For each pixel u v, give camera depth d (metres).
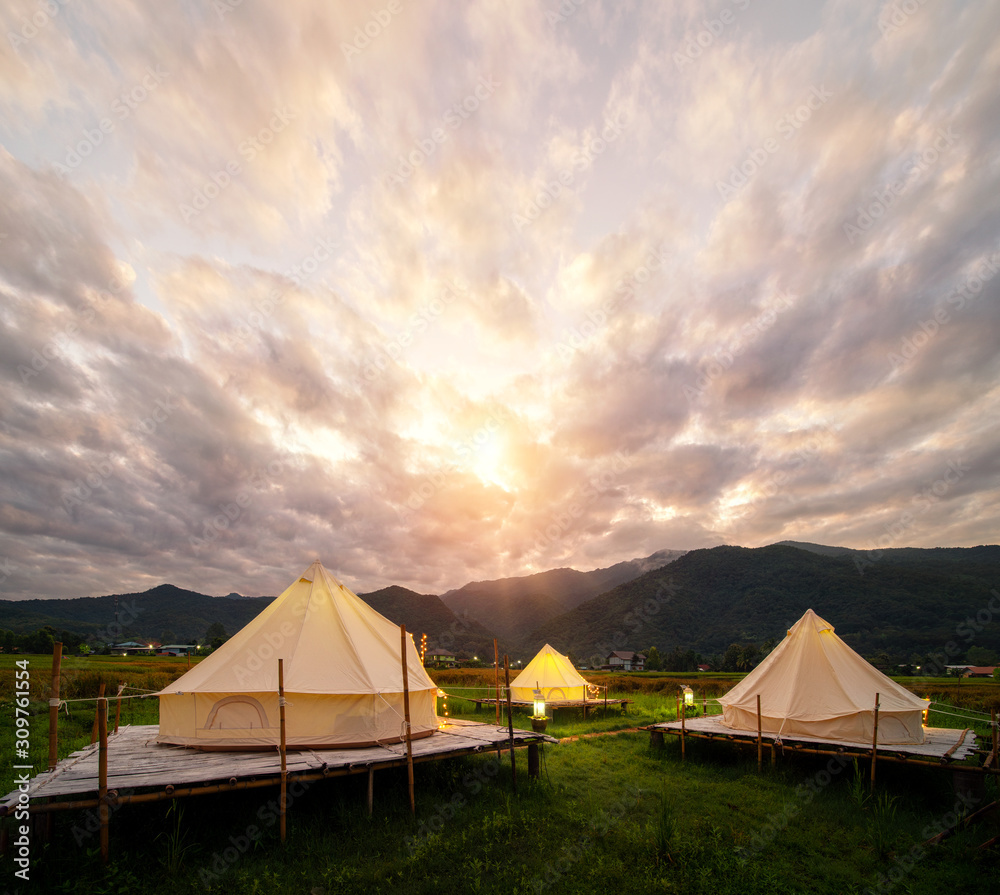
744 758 13.72
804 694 13.68
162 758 9.55
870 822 9.38
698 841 8.52
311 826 8.79
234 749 10.17
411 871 7.47
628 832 8.90
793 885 7.32
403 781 11.07
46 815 7.38
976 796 9.76
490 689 30.39
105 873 6.86
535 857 8.09
